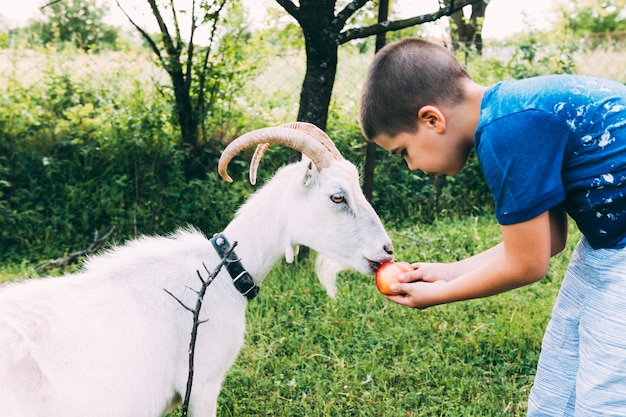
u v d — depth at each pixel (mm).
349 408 3408
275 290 4836
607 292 1922
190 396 2564
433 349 3973
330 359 3842
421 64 1931
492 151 1797
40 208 6250
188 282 2604
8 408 2018
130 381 2320
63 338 2258
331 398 3432
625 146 1793
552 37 9758
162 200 6484
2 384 2051
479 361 3830
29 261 5566
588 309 1997
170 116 6836
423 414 3293
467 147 2014
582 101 1803
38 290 2426
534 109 1771
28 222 6191
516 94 1813
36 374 2125
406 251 5672
